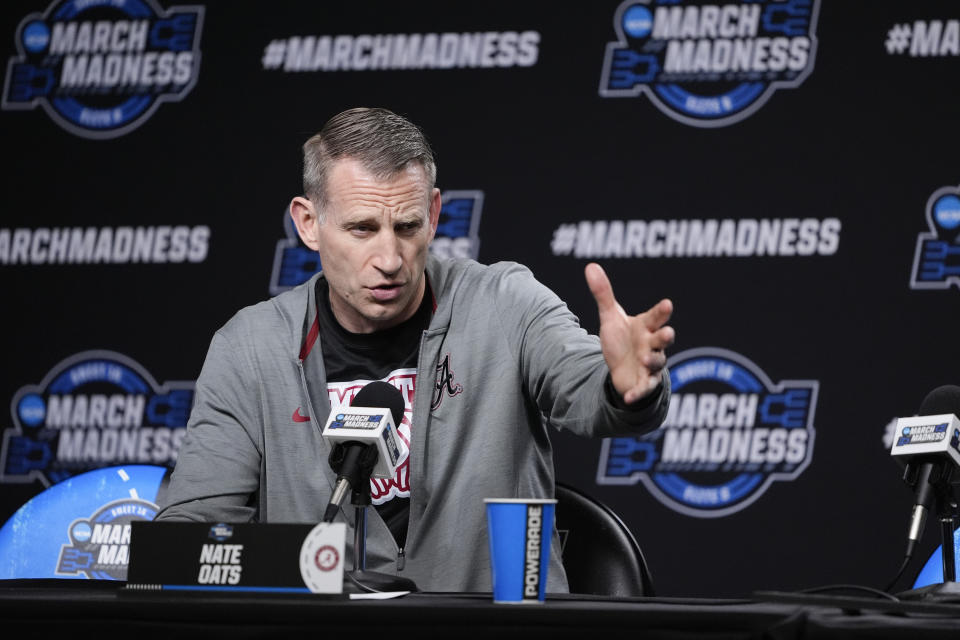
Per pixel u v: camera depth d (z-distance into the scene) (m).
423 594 5.81
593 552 8.06
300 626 4.64
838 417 14.11
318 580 5.07
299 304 8.35
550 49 15.10
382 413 6.01
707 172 14.66
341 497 5.85
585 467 14.47
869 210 14.29
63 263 15.47
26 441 15.27
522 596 5.07
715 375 14.38
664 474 14.35
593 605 4.79
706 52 14.80
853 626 4.37
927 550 13.78
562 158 14.95
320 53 15.45
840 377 14.16
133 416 15.21
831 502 14.02
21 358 15.38
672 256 14.64
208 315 15.28
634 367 5.69
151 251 15.41
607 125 14.92
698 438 14.33
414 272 7.59
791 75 14.61
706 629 4.39
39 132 15.66
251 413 8.05
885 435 14.02
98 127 15.61
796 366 14.24
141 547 5.23
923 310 14.09
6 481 15.20
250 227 15.35
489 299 8.28
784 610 4.59
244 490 7.85
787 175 14.49
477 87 15.19
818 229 14.37
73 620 4.79
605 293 5.75
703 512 14.23
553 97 15.05
